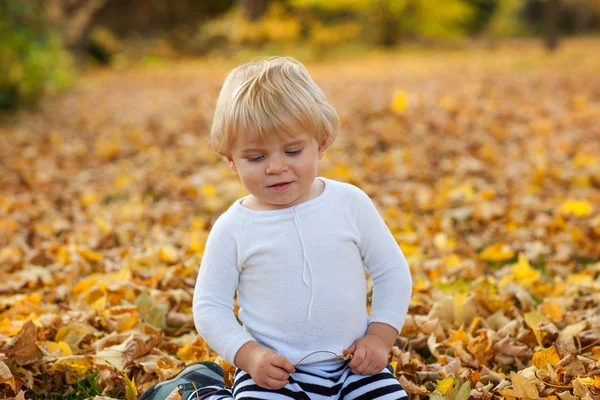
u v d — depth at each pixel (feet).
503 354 8.52
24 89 31.86
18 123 29.25
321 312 6.32
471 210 15.15
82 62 58.34
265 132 6.12
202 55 69.21
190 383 7.04
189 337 9.29
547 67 43.60
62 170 20.93
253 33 67.67
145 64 63.36
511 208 15.31
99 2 60.23
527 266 11.16
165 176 19.53
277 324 6.35
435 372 8.02
